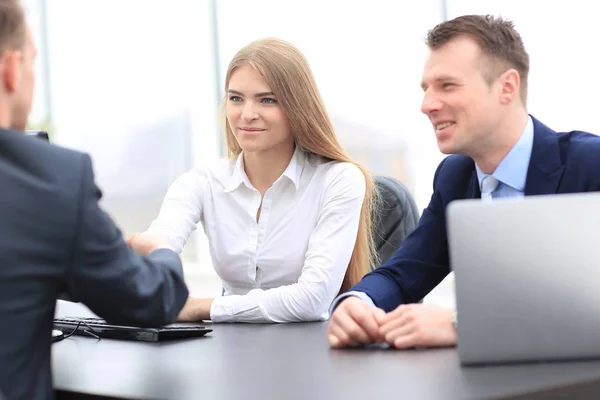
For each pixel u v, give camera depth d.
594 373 1.66
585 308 1.75
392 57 6.53
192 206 3.34
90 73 8.63
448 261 2.69
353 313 2.11
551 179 2.39
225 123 3.35
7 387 1.59
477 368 1.75
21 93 1.76
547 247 1.76
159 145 8.25
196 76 8.00
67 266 1.67
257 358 2.03
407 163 6.53
